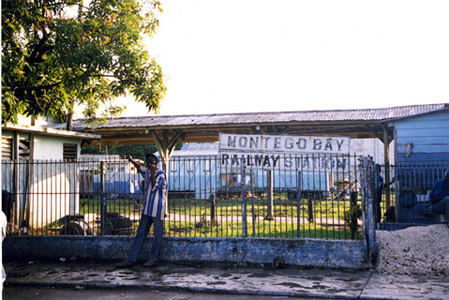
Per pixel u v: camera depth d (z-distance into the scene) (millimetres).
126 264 7941
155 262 7973
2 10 9297
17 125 12250
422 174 12336
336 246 7574
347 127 16688
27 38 10586
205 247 8141
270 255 7852
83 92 10633
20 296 6391
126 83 10312
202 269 7707
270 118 16625
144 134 20062
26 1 9508
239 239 8023
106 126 17688
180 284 6699
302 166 8344
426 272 7113
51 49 9977
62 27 9734
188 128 17156
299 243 7742
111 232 9438
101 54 9750
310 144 9445
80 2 10562
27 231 10023
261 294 6238
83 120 19750
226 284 6668
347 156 8461
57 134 14016
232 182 8789
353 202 9516
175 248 8258
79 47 9852
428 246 7805
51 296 6371
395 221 12258
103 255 8555
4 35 9750
